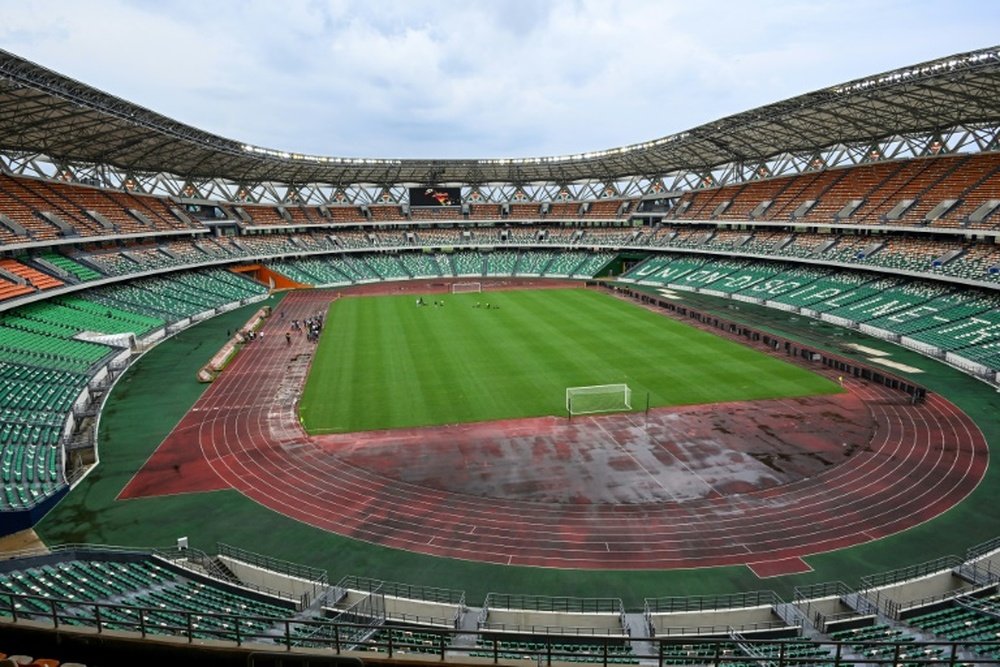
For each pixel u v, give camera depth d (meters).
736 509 29.98
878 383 47.81
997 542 26.92
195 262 93.56
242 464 35.78
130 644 10.03
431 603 22.89
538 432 39.47
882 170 85.44
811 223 86.00
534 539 27.83
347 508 30.78
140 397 47.59
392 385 49.44
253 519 29.84
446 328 70.50
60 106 55.22
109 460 36.41
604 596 23.86
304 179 121.38
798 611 22.27
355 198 133.50
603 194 135.12
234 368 55.50
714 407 43.25
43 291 62.34
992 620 20.16
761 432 38.84
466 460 35.72
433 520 29.56
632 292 92.88
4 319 56.50
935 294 65.38
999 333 53.41
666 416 41.72
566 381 49.38
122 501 31.61
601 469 34.25
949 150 78.31
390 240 129.75
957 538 27.31
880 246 77.62
